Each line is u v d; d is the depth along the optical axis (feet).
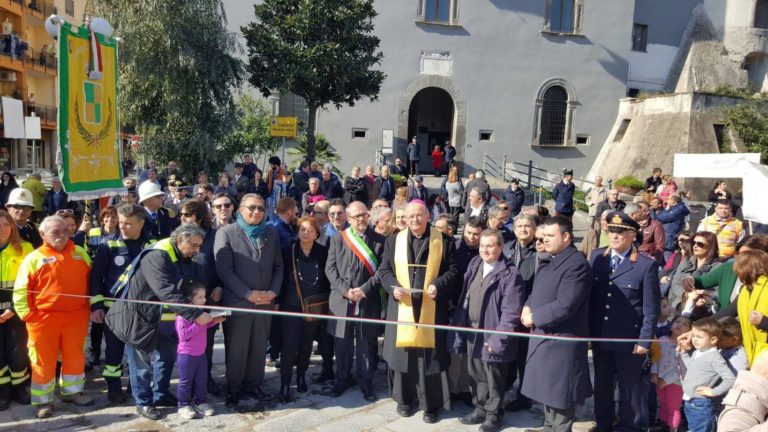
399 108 69.62
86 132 18.56
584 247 24.95
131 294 15.49
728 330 13.46
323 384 18.78
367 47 48.62
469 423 15.94
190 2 43.55
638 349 14.49
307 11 45.03
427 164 81.87
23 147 92.63
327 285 18.22
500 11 71.92
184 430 15.15
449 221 18.57
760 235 14.43
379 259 17.29
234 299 16.51
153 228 20.93
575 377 14.26
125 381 18.44
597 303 15.30
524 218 17.62
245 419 15.92
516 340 15.40
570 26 75.36
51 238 15.57
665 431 15.62
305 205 32.65
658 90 83.25
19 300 15.20
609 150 75.46
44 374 15.57
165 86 43.80
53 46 103.71
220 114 46.65
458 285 17.12
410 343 15.62
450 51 70.79
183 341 15.61
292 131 44.24
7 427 15.05
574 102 75.56
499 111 73.05
